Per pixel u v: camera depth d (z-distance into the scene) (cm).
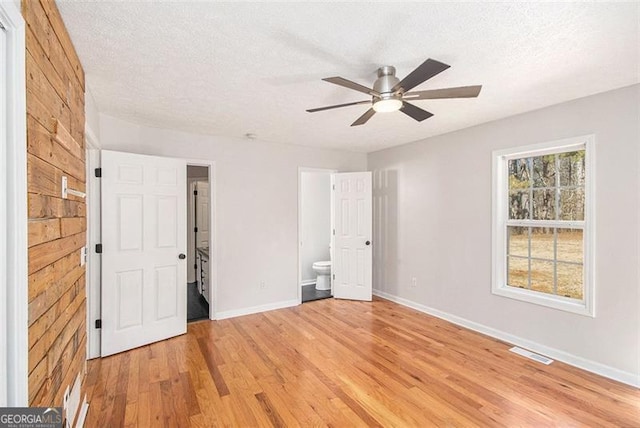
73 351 184
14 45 104
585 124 267
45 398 134
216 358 289
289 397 228
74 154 186
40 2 130
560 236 295
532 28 168
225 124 347
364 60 204
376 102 204
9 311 103
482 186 351
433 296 409
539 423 199
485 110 303
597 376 256
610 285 254
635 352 241
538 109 299
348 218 491
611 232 253
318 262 577
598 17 158
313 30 170
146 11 153
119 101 276
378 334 345
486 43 183
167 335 334
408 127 364
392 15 157
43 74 133
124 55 196
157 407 216
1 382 101
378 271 501
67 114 173
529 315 308
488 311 345
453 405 218
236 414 209
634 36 175
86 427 195
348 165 508
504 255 337
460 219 375
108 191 297
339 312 423
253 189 423
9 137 103
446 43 183
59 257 155
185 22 162
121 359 287
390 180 476
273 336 341
